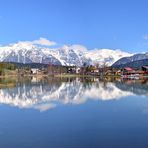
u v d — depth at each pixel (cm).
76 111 4581
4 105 5428
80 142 2667
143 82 14525
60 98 6694
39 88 10150
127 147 2498
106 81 16075
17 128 3312
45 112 4506
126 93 7944
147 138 2788
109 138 2798
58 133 3034
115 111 4562
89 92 8319
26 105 5416
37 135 2953
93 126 3381
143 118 3875
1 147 2544
